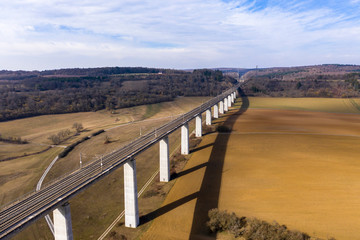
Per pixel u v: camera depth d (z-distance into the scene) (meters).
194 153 74.62
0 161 75.19
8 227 24.47
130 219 42.12
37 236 40.41
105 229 42.16
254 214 42.94
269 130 97.56
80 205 49.19
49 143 93.75
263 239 36.06
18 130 111.88
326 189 50.00
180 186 54.97
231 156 70.25
